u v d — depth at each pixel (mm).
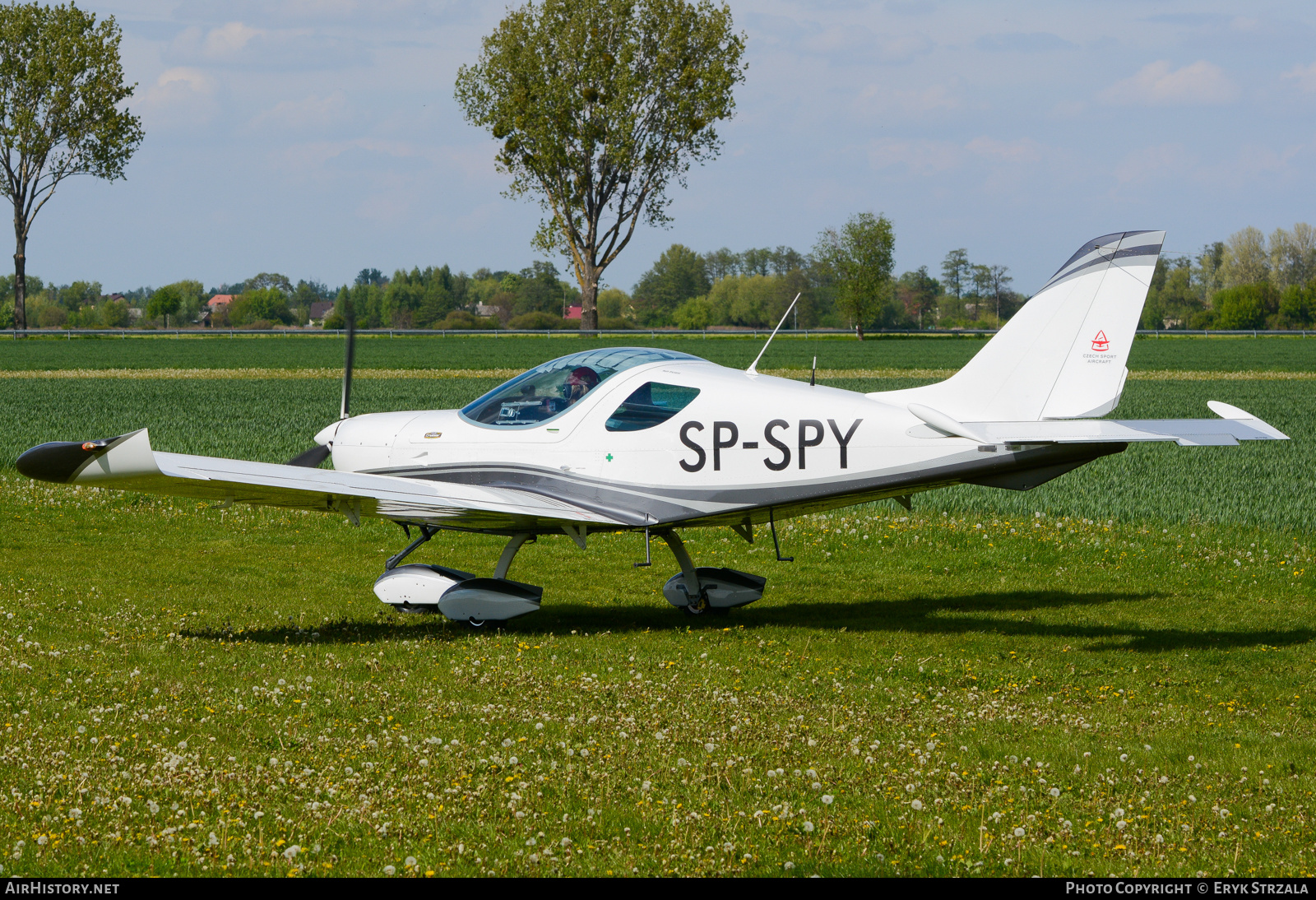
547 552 26891
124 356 122062
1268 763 12562
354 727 12883
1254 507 32250
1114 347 17422
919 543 28016
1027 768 12078
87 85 149625
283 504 17766
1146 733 13703
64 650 16156
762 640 18578
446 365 110312
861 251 186375
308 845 9516
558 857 9430
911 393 18344
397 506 17562
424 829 9953
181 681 14695
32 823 9672
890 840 9977
